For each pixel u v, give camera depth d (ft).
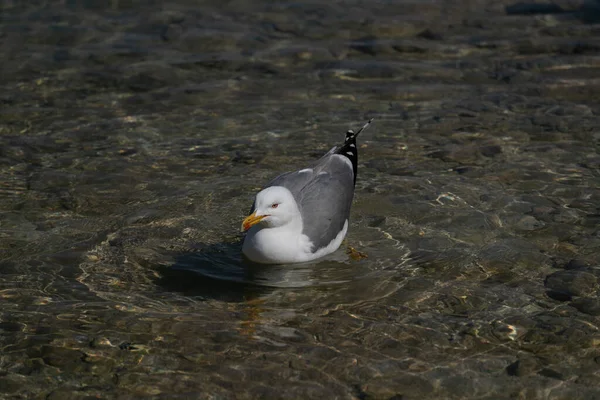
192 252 40.32
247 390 30.73
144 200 45.09
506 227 42.39
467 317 35.17
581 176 47.44
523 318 35.01
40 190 46.09
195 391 30.66
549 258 39.55
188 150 51.06
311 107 57.26
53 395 30.37
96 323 34.60
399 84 60.70
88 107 57.06
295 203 39.04
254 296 36.78
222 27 70.18
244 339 33.65
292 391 30.66
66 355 32.55
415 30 69.62
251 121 55.21
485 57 64.80
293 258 39.11
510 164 48.96
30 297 36.42
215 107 57.26
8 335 33.71
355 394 30.53
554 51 65.57
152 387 30.86
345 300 36.47
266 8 74.13
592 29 69.26
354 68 63.21
